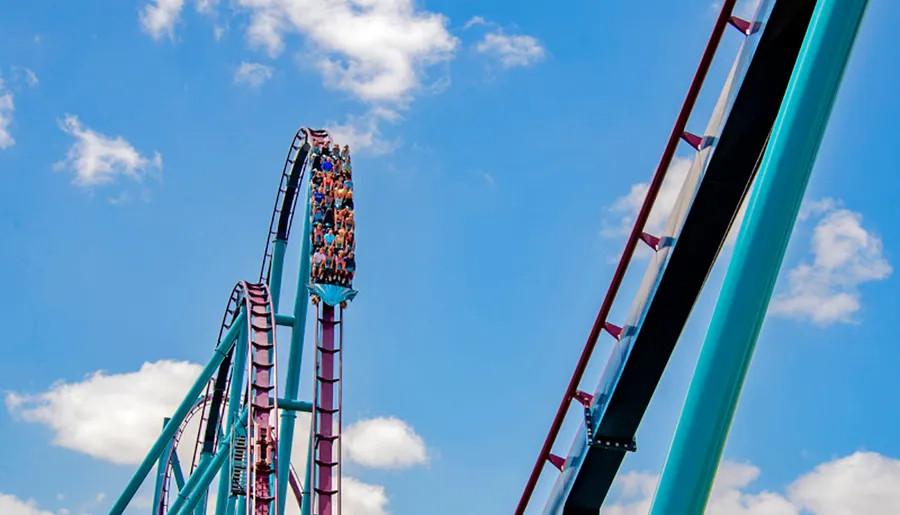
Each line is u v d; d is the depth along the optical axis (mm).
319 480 40312
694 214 23188
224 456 46250
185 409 44969
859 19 13281
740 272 13664
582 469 26969
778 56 21203
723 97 22703
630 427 26109
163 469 55219
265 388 43469
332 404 42000
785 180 13461
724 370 13680
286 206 51094
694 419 13805
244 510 45312
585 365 26828
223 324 50750
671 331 24547
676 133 24016
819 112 13367
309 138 48156
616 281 25844
